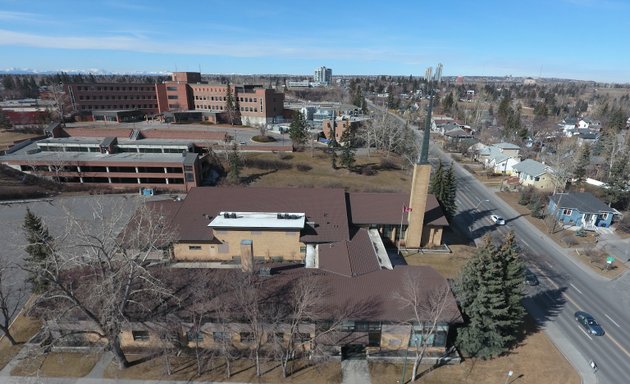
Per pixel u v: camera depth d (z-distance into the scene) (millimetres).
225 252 49000
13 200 71062
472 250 55906
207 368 32625
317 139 119500
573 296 45750
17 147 89000
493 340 33812
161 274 37219
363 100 180375
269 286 35531
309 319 33188
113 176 80125
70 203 71062
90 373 31906
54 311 30906
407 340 34406
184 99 148750
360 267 40344
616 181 73812
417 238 54344
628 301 45125
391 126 108562
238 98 139625
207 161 88688
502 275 34656
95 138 98250
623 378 33375
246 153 97312
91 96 140250
